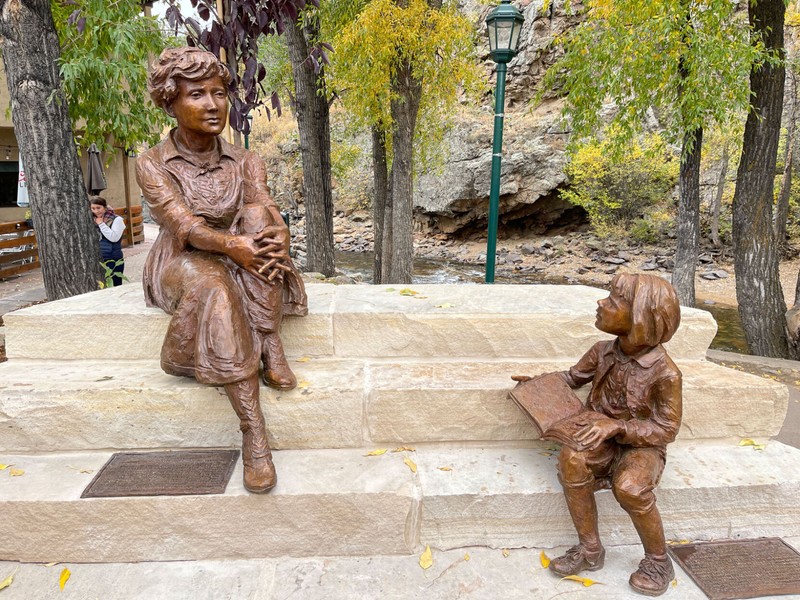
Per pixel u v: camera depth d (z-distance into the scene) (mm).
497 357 3154
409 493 2328
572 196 18031
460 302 3393
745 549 2439
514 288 3928
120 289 3658
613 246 18031
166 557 2312
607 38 7137
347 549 2359
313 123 11195
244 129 4258
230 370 2305
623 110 7691
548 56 19312
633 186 17266
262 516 2291
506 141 19047
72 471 2445
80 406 2566
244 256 2539
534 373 2922
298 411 2639
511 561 2348
